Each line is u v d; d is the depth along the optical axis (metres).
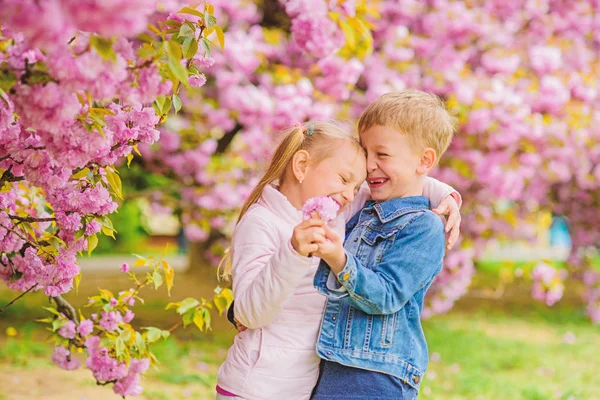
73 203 2.76
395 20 7.42
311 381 2.34
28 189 3.39
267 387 2.28
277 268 2.06
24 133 2.41
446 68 7.08
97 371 3.47
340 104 6.84
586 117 7.57
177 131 7.52
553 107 7.32
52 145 2.01
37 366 6.32
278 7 7.72
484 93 6.76
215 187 7.32
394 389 2.29
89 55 1.74
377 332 2.29
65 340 3.52
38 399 5.31
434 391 6.37
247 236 2.33
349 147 2.39
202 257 13.19
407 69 7.09
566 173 7.84
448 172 7.09
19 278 2.96
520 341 8.91
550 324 10.33
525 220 9.80
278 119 6.21
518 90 7.33
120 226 20.09
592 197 10.13
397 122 2.37
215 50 6.39
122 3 1.49
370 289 2.15
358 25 4.59
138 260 3.47
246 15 7.15
